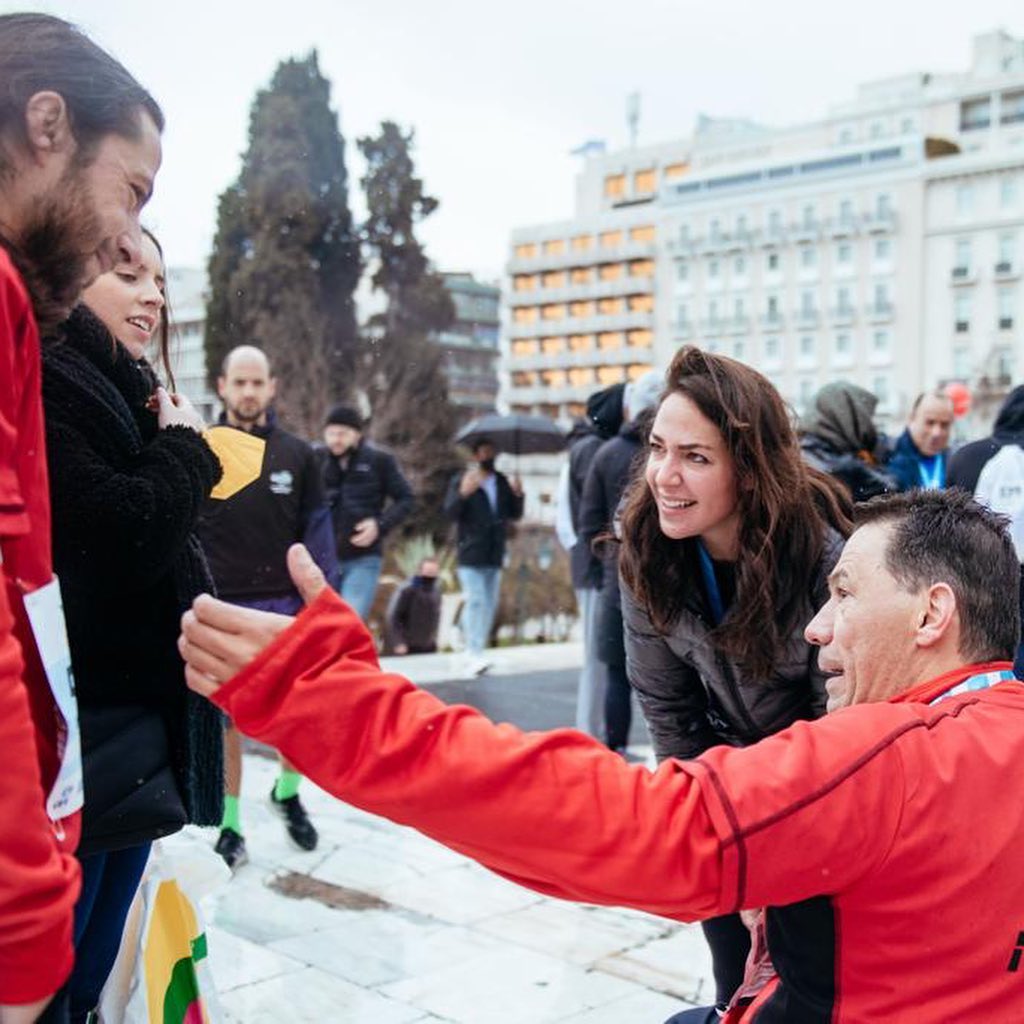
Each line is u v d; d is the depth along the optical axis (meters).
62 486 1.46
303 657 1.16
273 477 4.19
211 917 3.51
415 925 3.51
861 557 1.48
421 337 34.16
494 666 8.80
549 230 90.06
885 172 71.06
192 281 39.53
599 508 5.12
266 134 32.53
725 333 78.25
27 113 1.16
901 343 70.50
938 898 1.22
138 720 1.61
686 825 1.16
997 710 1.34
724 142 85.94
